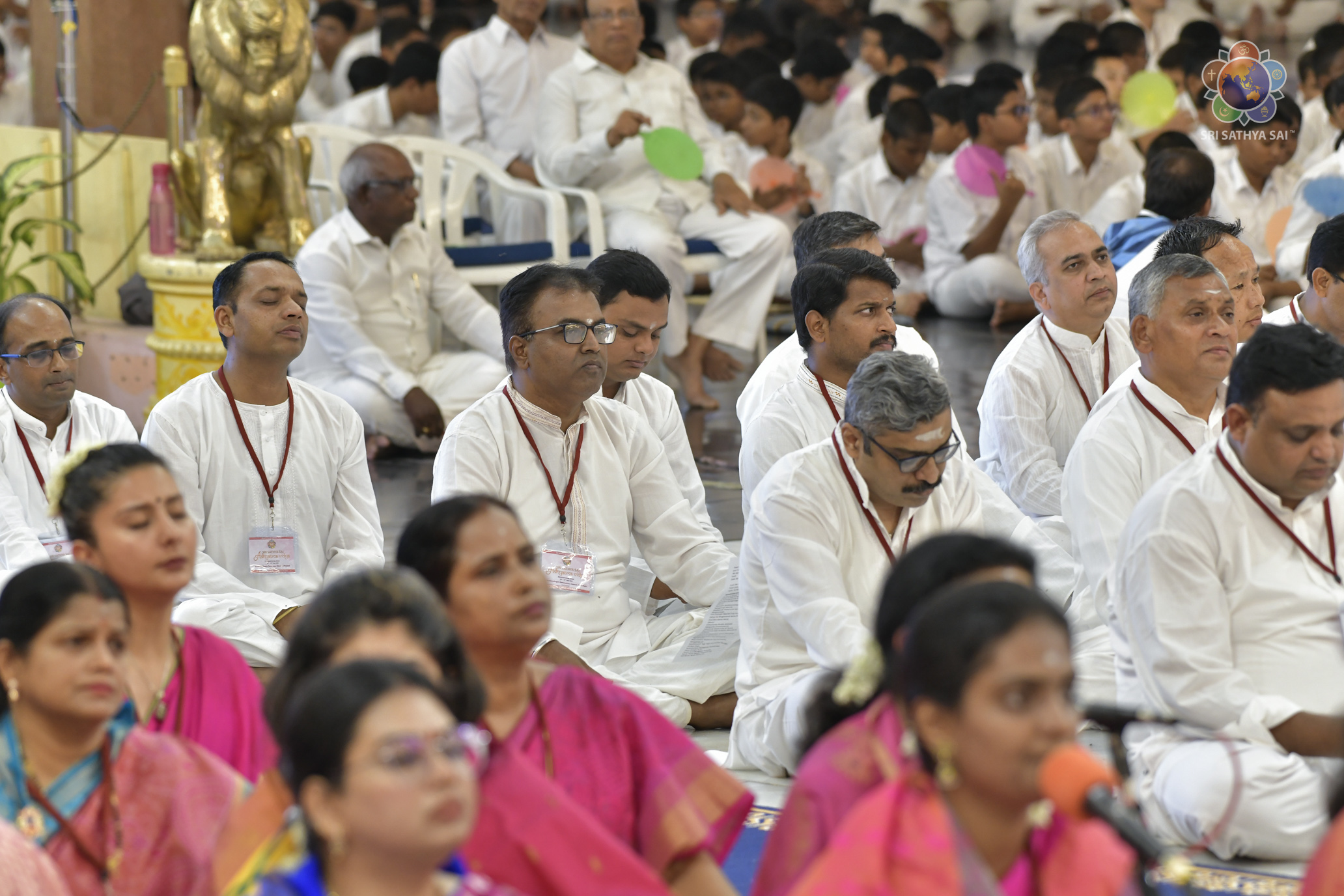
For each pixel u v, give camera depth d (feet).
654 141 37.06
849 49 76.69
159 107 43.32
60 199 41.65
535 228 42.73
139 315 40.01
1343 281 22.33
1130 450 19.79
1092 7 73.10
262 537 21.16
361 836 8.25
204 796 11.28
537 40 44.60
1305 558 16.34
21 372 20.77
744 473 21.59
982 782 8.64
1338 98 43.75
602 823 11.55
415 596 10.19
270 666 19.83
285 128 35.45
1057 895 9.27
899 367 16.85
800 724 17.10
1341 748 15.24
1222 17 68.18
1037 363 24.41
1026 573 10.25
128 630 11.37
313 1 60.08
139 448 13.20
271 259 21.20
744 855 15.76
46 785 11.18
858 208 53.31
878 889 8.68
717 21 64.28
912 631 8.79
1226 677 15.88
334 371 35.27
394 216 34.42
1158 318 19.61
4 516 20.47
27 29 53.31
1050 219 24.50
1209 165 32.40
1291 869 15.48
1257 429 15.88
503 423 20.30
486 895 8.91
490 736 11.03
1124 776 10.00
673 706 19.88
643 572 22.67
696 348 39.86
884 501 17.67
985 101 49.88
